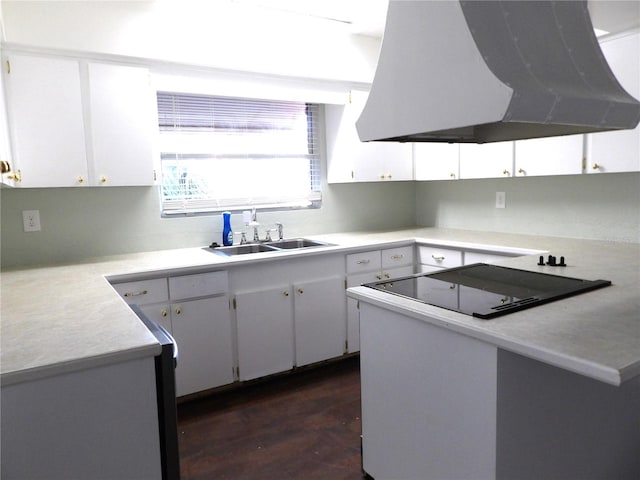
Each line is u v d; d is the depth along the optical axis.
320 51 3.42
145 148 2.68
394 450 1.76
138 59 2.67
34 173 2.40
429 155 3.57
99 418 1.22
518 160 2.94
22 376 1.09
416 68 1.37
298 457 2.11
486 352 1.34
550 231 3.16
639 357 1.06
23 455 1.14
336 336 3.10
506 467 1.36
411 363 1.63
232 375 2.73
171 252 2.97
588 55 1.40
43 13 2.53
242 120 3.32
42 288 1.99
